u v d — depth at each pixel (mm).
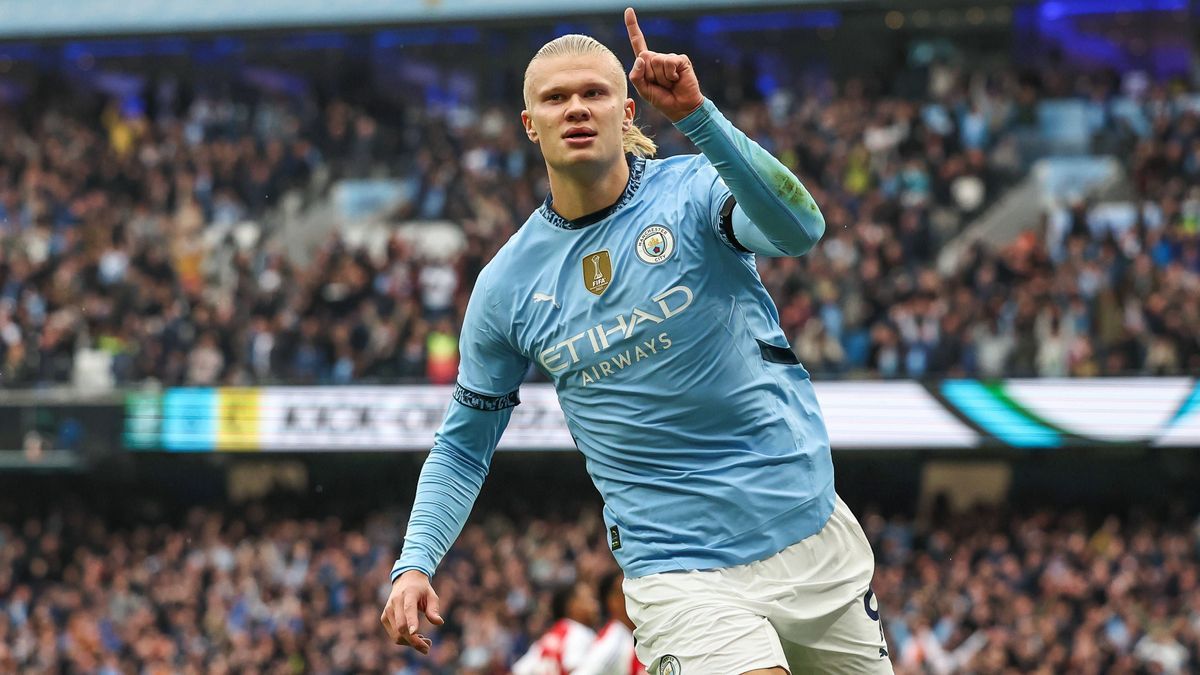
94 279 19406
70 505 19578
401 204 20562
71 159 21625
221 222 20578
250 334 18172
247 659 14875
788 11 18734
